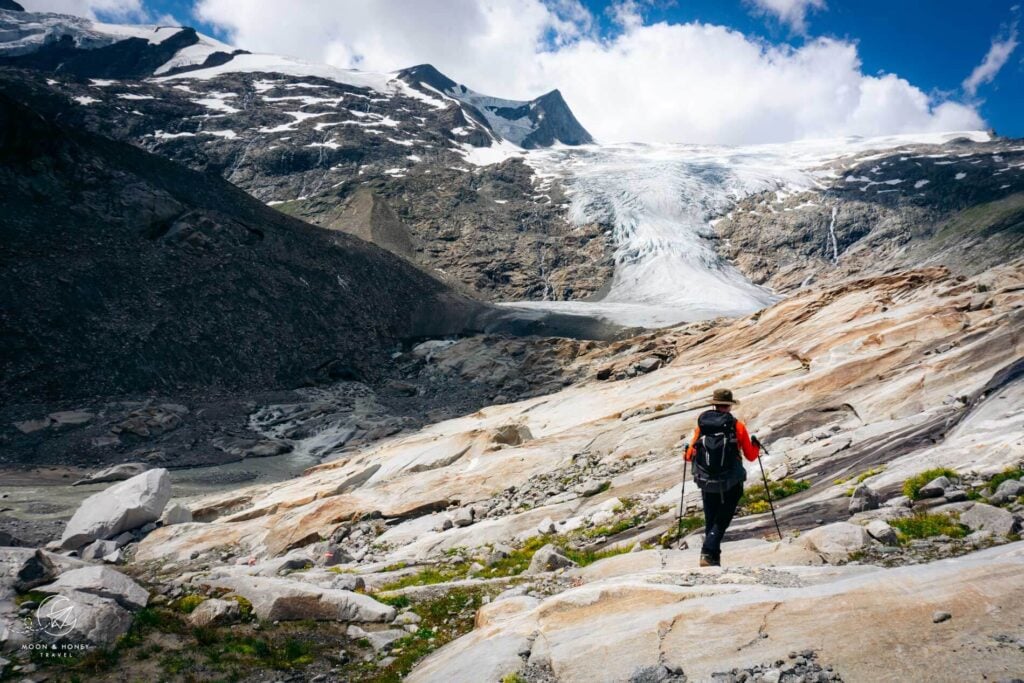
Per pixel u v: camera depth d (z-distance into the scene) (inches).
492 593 398.0
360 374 3243.1
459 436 1195.3
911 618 197.5
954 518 319.3
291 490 1224.2
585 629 255.6
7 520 1168.8
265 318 3228.3
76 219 3134.8
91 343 2490.2
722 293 5561.0
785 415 772.6
